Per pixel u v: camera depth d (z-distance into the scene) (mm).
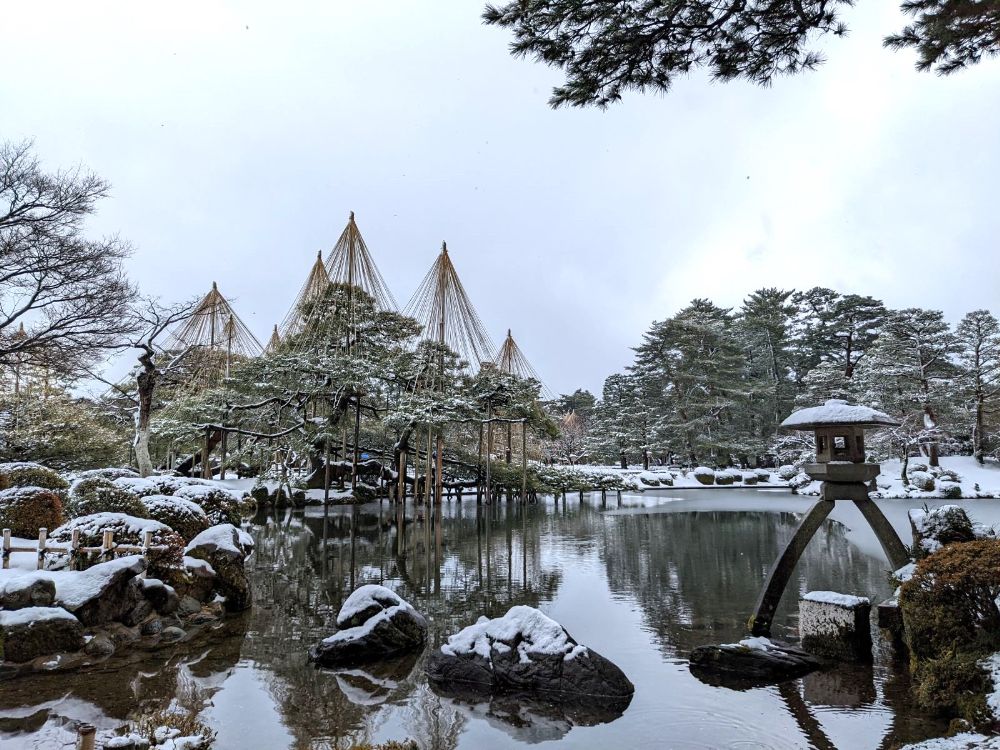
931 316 41750
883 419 7180
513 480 30094
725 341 53938
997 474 35719
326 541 16438
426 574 11914
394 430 27531
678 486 42781
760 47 5723
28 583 6992
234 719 5371
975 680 4797
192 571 8945
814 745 4723
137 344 17188
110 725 5215
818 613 6816
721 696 5754
